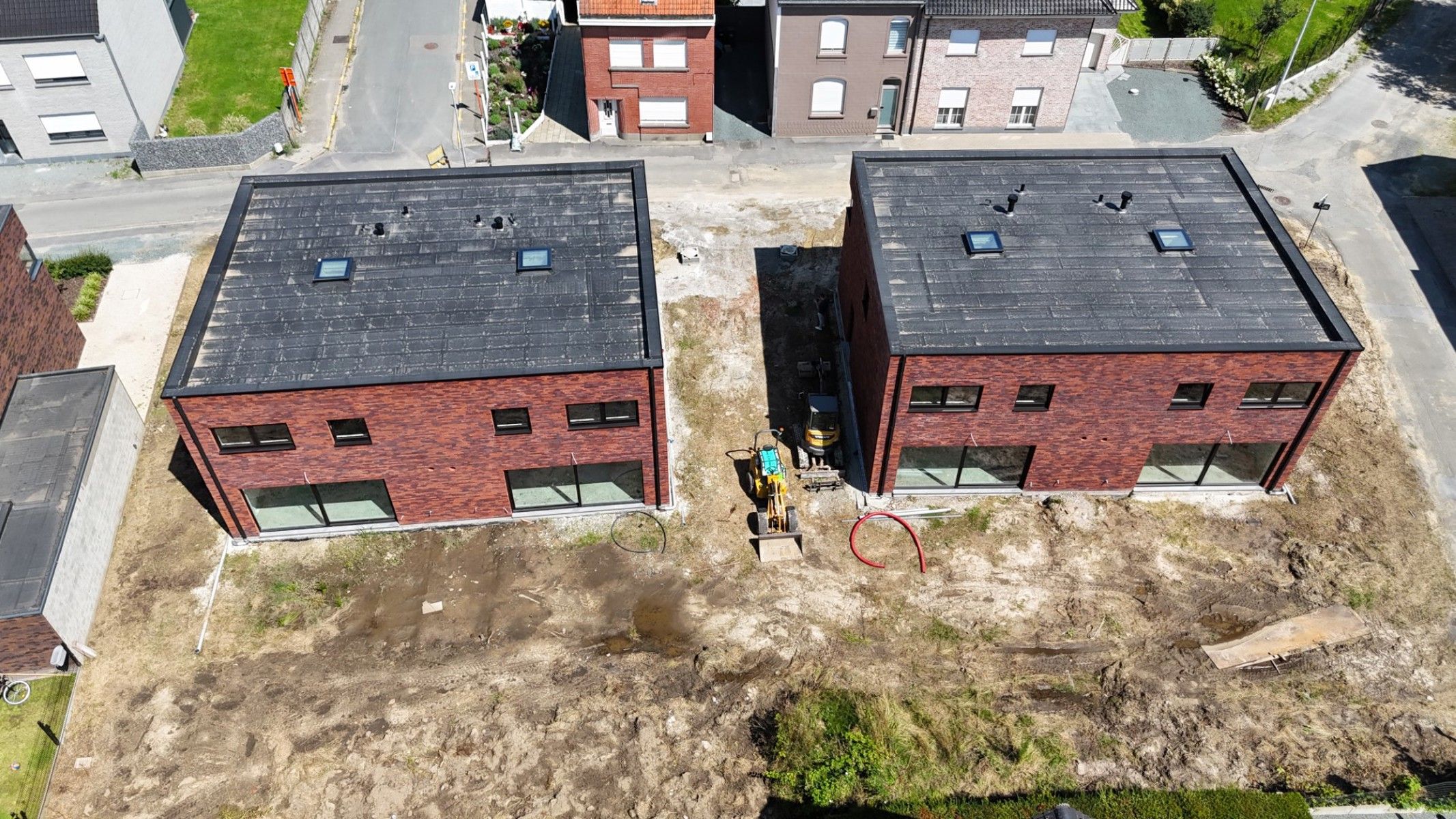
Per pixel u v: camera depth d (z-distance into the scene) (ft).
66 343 108.68
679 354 112.27
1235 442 92.79
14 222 98.48
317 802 74.90
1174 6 163.43
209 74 153.28
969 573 91.40
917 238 94.73
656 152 143.95
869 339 96.02
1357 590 89.86
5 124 134.51
